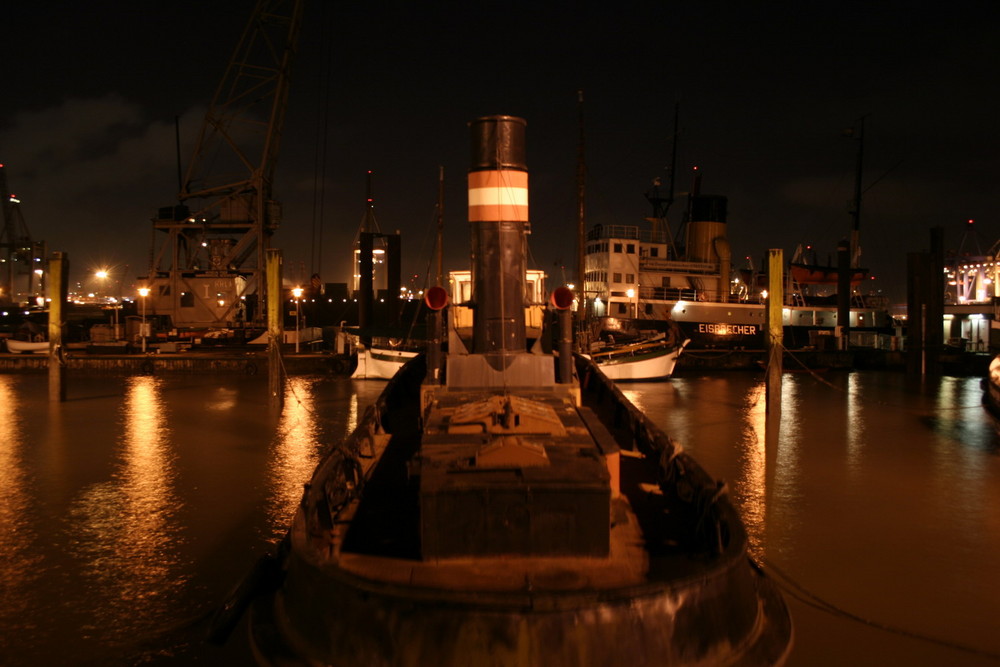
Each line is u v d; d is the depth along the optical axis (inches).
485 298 321.4
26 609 324.2
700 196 1884.8
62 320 1022.4
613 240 1721.2
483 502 201.9
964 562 381.4
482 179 317.1
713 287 1847.9
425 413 313.3
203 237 1898.4
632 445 370.3
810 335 1749.5
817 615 316.8
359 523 253.4
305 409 966.4
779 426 816.9
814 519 456.4
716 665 193.6
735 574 206.8
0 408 964.6
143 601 332.5
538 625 178.1
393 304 1919.3
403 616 182.2
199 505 487.8
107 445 700.7
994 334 1857.8
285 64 1768.0
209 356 1459.2
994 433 773.3
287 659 199.6
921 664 275.1
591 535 203.5
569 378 324.2
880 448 687.1
